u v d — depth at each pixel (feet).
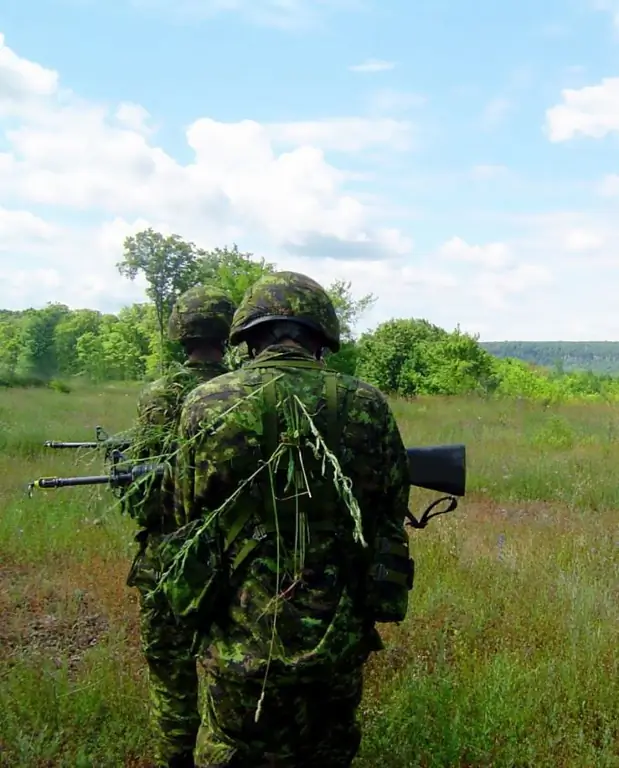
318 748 7.65
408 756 10.64
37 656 13.89
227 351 10.77
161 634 10.28
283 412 7.50
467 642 14.06
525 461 33.17
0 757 10.87
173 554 7.61
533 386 82.43
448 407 61.11
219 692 7.45
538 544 20.44
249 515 7.44
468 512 25.30
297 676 7.24
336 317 8.38
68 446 11.82
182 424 7.84
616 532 22.31
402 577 7.93
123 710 11.93
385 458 7.95
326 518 7.51
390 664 13.35
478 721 11.18
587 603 15.19
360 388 7.94
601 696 11.94
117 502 9.60
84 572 18.39
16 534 20.62
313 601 7.39
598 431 44.19
